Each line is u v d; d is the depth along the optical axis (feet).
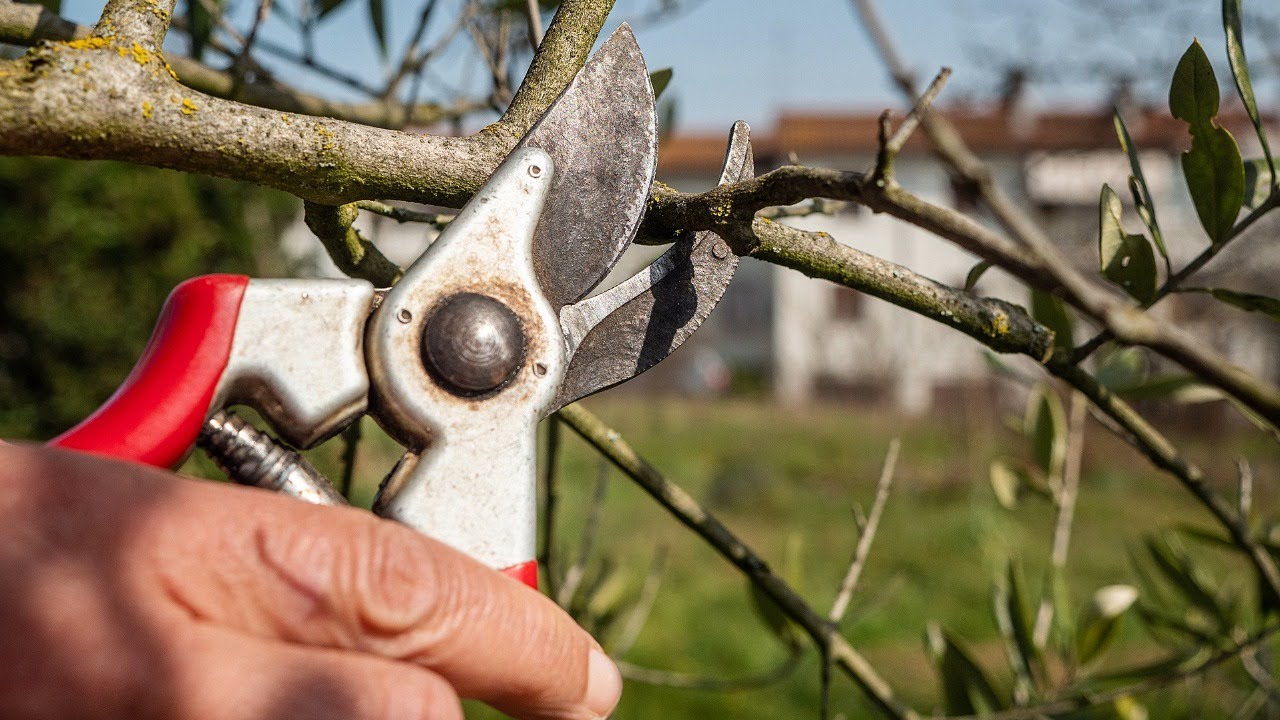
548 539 1.45
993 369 1.65
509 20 1.44
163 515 0.69
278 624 0.69
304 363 0.82
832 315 18.29
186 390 0.80
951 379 14.21
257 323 0.82
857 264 0.93
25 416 4.11
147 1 0.79
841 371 16.17
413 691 0.68
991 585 1.60
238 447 0.82
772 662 5.24
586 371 0.91
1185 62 0.95
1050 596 1.58
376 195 0.85
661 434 13.52
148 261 4.09
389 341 0.83
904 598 6.33
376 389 0.83
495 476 0.84
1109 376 1.41
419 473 0.83
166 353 0.81
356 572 0.70
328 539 0.70
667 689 4.91
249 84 1.25
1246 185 1.08
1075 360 1.07
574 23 0.92
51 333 4.08
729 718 4.67
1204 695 2.28
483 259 0.85
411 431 0.84
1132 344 0.74
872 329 15.35
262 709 0.66
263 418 0.82
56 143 0.76
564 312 0.89
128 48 0.77
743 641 5.58
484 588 0.73
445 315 0.83
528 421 0.85
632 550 7.01
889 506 9.20
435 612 0.71
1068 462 1.59
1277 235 5.53
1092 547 7.33
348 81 1.52
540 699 0.74
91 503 0.68
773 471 10.88
